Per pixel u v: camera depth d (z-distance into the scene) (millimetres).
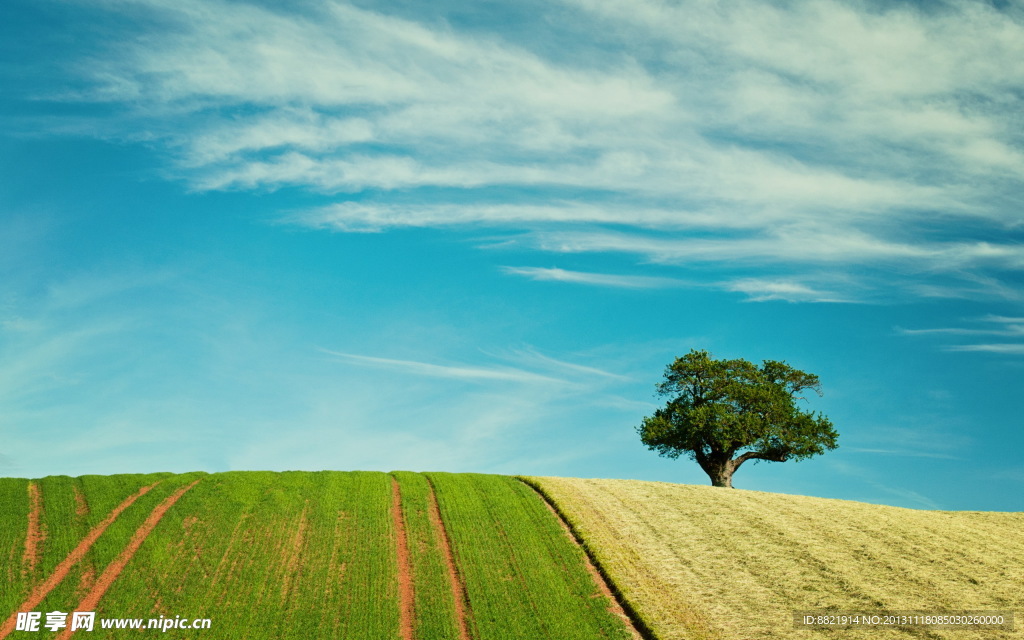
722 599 32844
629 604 32219
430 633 30781
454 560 37000
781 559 37594
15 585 33188
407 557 37375
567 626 31094
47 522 39031
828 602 32656
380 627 31156
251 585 33938
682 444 66125
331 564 36219
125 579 33906
